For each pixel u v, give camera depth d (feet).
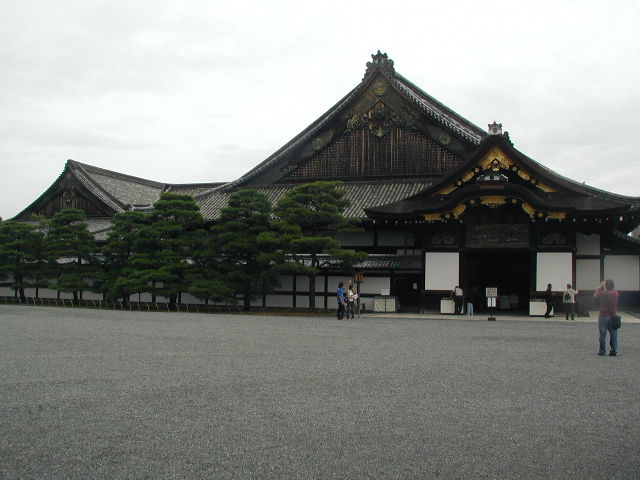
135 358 69.67
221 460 34.63
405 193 183.83
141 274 163.94
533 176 147.64
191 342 85.56
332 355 73.10
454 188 153.58
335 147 200.95
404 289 163.84
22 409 45.50
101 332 98.89
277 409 45.65
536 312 143.74
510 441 38.32
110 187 266.57
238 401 48.14
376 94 196.95
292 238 143.02
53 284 194.70
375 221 158.71
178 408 45.85
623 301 161.48
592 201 146.00
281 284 167.22
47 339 88.22
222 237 154.81
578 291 158.61
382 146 196.34
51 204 260.62
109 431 39.96
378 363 67.05
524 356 73.51
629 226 181.68
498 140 147.33
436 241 153.69
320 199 146.82
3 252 200.64
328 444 37.47
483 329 109.40
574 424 42.24
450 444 37.63
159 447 36.78
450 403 47.91
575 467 33.96
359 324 119.34
